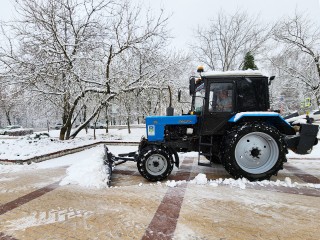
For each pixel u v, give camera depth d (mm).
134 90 11430
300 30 15273
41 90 10484
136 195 3523
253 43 18406
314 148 8039
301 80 15477
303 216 2705
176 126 4863
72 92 9992
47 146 8867
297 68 15914
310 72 15703
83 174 4336
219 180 4262
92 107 13391
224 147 4488
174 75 11953
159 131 4750
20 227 2574
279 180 4223
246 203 3121
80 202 3281
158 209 2973
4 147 8688
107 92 10359
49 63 9438
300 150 4316
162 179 4395
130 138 13852
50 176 4879
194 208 2982
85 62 10133
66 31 10641
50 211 2994
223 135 4613
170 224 2562
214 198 3328
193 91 4434
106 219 2721
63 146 8797
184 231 2402
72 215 2854
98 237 2322
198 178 4145
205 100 4562
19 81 9688
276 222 2568
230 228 2451
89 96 11688
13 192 3826
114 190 3809
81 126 12578
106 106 12703
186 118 4781
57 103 11609
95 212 2926
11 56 9500
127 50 11125
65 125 11695
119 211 2938
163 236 2312
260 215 2750
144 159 4363
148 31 10914
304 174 4859
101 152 5094
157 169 4422
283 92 16297
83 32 10234
